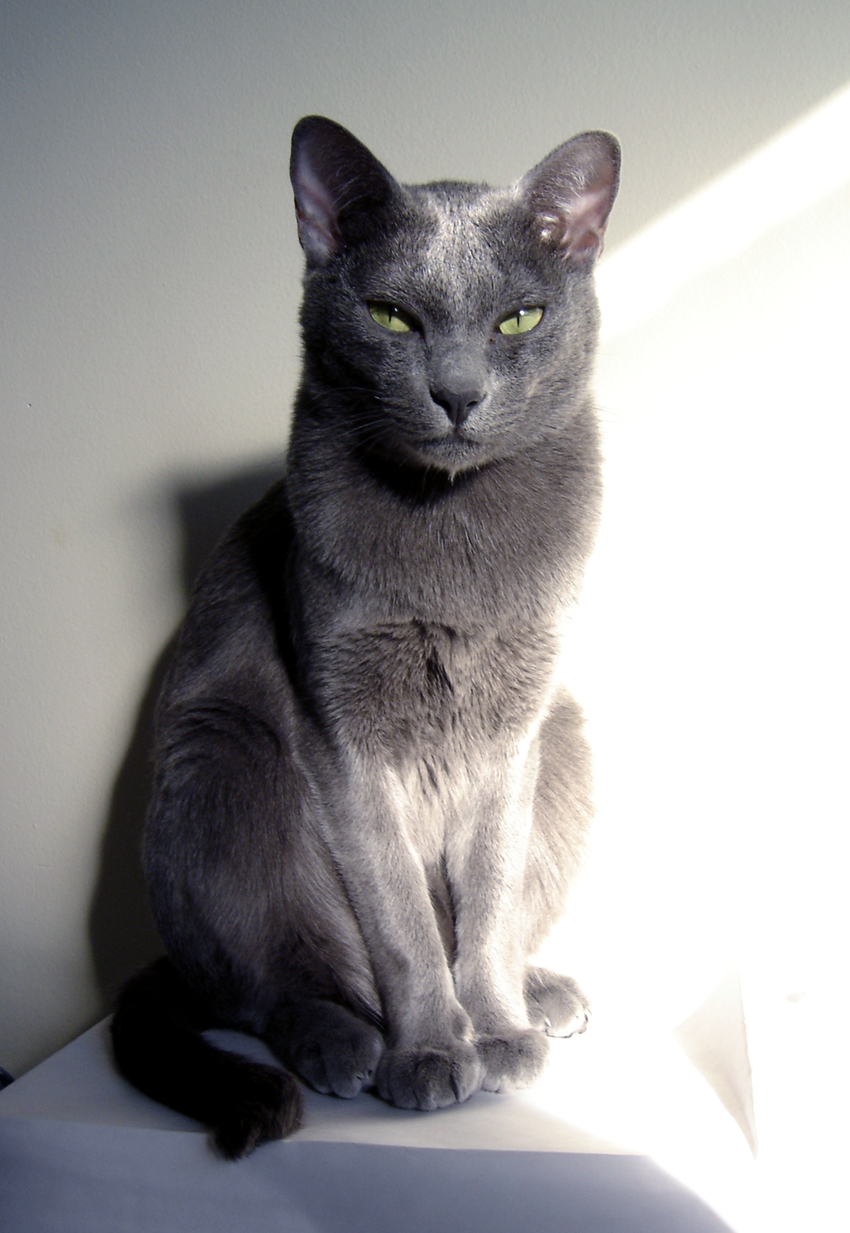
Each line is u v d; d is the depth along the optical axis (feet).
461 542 2.00
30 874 2.73
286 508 2.26
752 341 2.41
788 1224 1.77
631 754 2.54
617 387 2.46
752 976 2.01
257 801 2.13
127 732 2.67
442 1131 1.82
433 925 2.02
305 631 2.04
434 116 2.45
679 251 2.41
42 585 2.67
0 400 2.64
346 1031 1.98
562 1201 1.76
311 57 2.47
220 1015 2.14
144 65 2.52
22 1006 2.76
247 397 2.57
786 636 2.46
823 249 2.37
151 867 2.16
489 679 2.06
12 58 2.56
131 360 2.60
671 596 2.50
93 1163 1.86
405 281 1.89
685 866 2.52
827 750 2.46
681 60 2.36
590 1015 2.17
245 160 2.52
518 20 2.40
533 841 2.22
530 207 1.95
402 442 1.94
